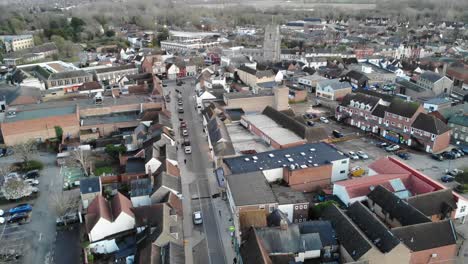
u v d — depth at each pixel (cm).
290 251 6028
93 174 9388
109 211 7069
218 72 17788
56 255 6669
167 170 8331
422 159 10181
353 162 9975
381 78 17250
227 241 7012
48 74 16288
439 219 7294
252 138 10794
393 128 11350
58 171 9594
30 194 8488
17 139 10975
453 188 8675
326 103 14425
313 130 10269
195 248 6831
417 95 14712
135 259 6188
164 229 6350
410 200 7156
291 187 8319
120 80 16825
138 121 11956
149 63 18412
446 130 10550
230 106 12962
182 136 11594
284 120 11112
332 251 6256
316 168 8494
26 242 7006
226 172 8662
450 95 15625
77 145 10719
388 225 7131
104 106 12475
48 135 11300
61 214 7544
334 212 6806
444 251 6206
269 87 15588
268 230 6181
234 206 7206
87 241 6800
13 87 14900
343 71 18125
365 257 5747
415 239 6141
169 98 15488
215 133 10194
